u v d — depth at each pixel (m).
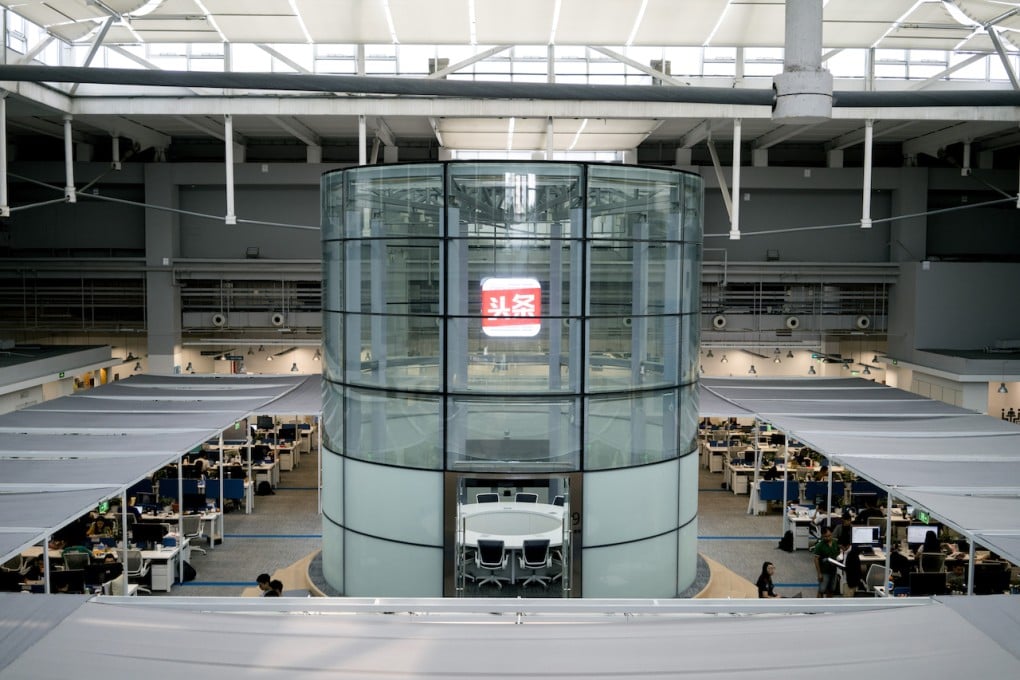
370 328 13.24
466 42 21.25
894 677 5.18
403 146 31.91
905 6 19.17
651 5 19.08
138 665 5.25
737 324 32.41
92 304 31.83
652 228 13.08
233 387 24.45
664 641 5.75
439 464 12.84
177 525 17.72
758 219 32.41
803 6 5.58
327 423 14.30
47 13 19.28
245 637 5.74
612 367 12.94
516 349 12.70
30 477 13.82
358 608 6.52
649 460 13.32
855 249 32.66
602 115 21.64
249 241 31.78
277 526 20.20
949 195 32.88
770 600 6.73
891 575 15.45
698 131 27.58
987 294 30.56
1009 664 5.41
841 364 34.50
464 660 5.41
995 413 30.17
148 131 29.52
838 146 30.77
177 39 21.36
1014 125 26.33
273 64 22.58
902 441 16.58
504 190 12.50
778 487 21.30
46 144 31.47
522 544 15.05
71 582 14.24
